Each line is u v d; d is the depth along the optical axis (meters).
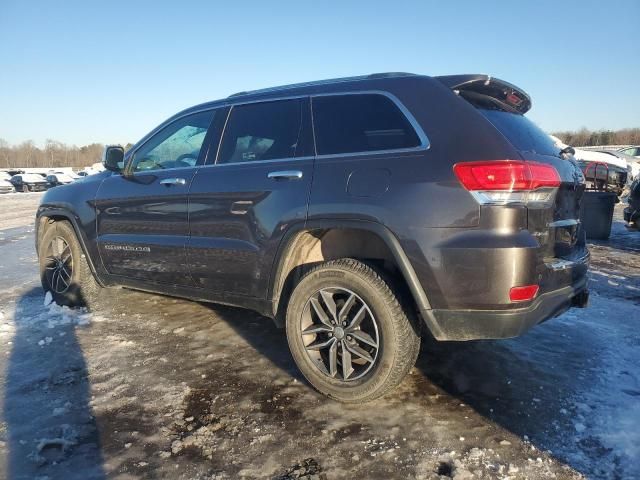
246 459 2.35
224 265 3.34
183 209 3.56
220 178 3.38
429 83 2.83
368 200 2.69
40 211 4.76
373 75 3.08
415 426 2.62
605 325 4.18
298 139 3.14
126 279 4.12
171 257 3.66
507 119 2.86
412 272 2.58
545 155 2.78
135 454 2.38
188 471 2.26
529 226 2.49
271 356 3.53
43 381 3.15
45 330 4.07
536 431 2.56
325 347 2.92
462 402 2.87
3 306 4.79
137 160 4.10
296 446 2.44
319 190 2.88
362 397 2.78
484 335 2.50
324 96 3.14
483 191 2.43
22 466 2.29
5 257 7.85
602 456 2.34
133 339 3.87
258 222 3.13
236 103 3.58
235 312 4.51
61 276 4.70
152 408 2.81
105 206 4.15
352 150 2.89
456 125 2.63
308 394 2.97
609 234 8.97
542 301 2.55
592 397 2.91
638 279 5.82
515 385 3.07
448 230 2.49
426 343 3.77
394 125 2.81
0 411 2.77
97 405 2.84
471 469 2.26
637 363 3.39
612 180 15.30
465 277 2.45
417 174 2.60
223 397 2.94
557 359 3.47
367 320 2.83
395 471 2.25
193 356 3.54
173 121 3.96
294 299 2.97
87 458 2.35
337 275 2.81
